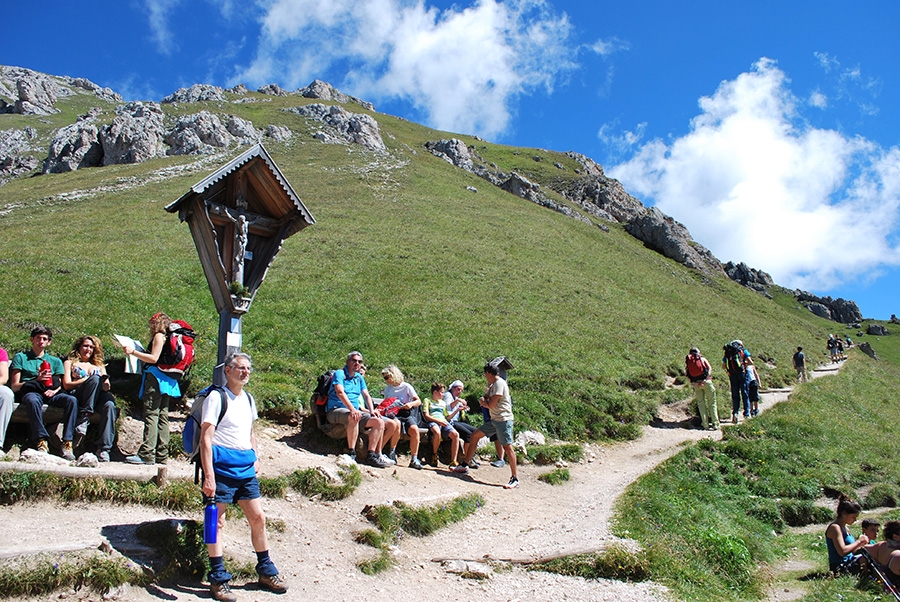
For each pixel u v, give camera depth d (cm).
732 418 2344
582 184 11294
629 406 2211
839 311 11088
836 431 2319
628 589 908
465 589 859
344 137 9688
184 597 682
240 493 743
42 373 1011
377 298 3134
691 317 4462
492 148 15062
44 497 812
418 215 5541
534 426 1900
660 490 1452
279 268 3412
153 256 3231
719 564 1073
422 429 1473
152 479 902
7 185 6956
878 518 1598
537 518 1211
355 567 852
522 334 2895
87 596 630
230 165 1159
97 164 7669
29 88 12706
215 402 732
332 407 1362
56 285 2219
